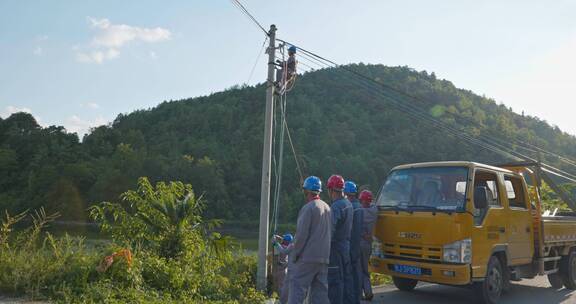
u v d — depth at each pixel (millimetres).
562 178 12289
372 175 82438
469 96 126062
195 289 7445
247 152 101688
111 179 76688
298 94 129750
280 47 9523
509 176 9320
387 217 8367
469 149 63562
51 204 65500
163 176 84688
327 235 5988
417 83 129875
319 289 5965
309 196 6195
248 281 8945
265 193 9031
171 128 127312
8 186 77125
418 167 8766
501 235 8438
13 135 92438
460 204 7750
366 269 8430
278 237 9391
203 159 94750
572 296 9727
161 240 8703
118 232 8891
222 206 82125
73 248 7488
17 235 7668
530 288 10719
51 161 84812
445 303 8469
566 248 10703
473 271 7543
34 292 6297
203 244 8898
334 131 104438
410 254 7980
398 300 8656
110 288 6410
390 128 107438
